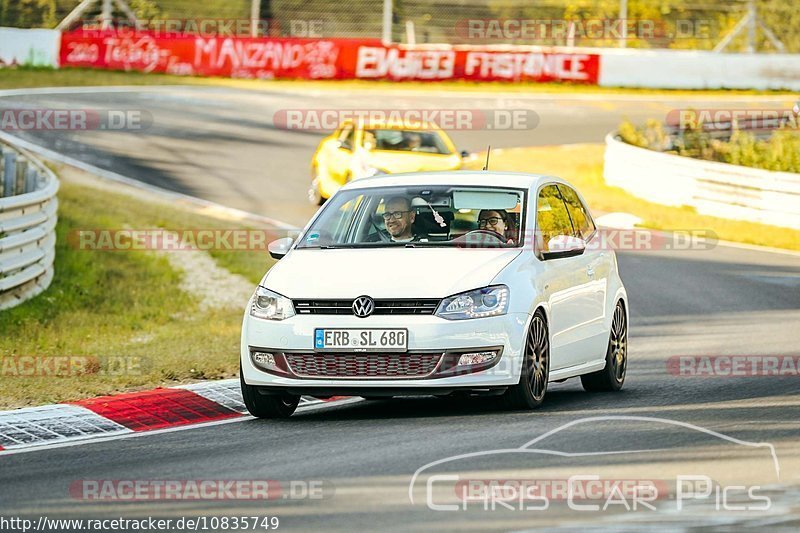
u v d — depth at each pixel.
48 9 138.50
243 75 136.12
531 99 133.62
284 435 29.55
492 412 32.19
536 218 34.84
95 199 86.88
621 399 35.12
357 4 144.75
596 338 36.75
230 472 25.03
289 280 32.56
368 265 32.62
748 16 147.25
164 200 88.69
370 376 31.12
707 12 148.88
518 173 37.28
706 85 141.12
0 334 50.59
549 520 20.52
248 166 100.81
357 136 78.12
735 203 91.00
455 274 32.00
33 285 59.59
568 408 32.91
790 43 146.50
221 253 74.25
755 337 48.34
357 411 33.78
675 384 38.47
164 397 34.91
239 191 92.44
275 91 130.38
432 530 19.97
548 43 149.00
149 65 135.00
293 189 93.56
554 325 33.97
